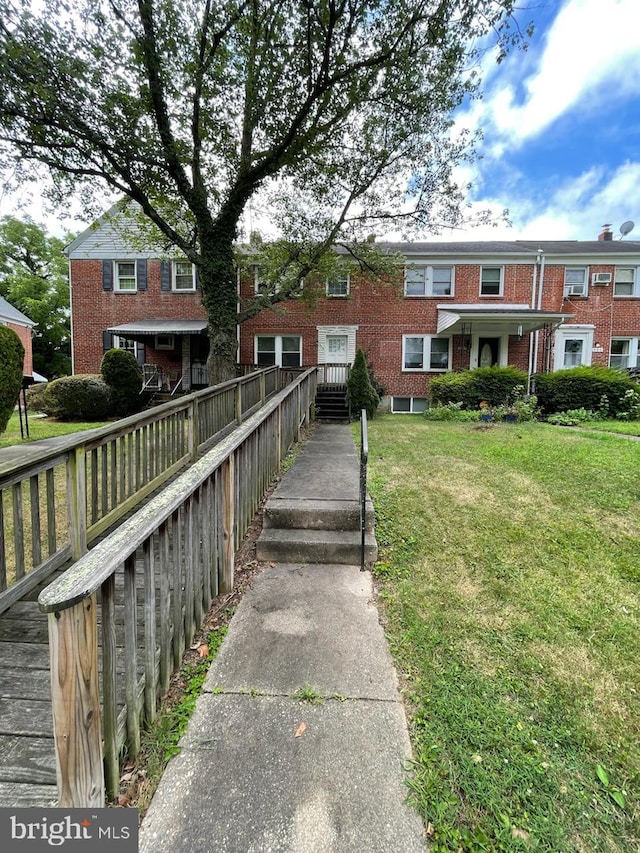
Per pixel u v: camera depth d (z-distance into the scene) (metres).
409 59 7.22
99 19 6.37
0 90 6.27
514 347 14.58
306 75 7.29
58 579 1.18
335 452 6.41
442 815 1.42
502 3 6.02
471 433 8.62
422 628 2.45
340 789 1.51
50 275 26.16
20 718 1.75
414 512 4.08
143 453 4.29
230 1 6.74
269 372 10.20
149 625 1.70
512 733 1.75
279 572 3.17
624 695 1.97
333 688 2.01
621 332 14.40
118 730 1.55
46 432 8.66
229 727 1.78
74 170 7.66
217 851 1.31
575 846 1.33
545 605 2.68
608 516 3.98
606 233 17.06
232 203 8.98
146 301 14.41
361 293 14.50
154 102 7.36
